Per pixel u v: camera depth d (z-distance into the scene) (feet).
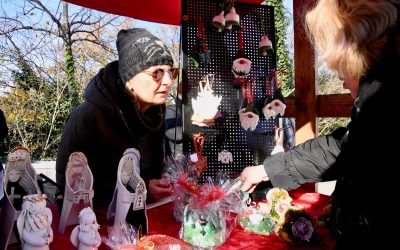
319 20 2.50
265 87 5.93
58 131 28.19
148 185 5.14
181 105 5.53
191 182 4.30
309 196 5.64
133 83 4.99
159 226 4.24
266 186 5.39
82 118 5.01
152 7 9.04
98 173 5.01
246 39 5.94
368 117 2.24
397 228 2.10
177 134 5.76
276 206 3.91
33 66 29.89
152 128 5.43
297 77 7.78
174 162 5.08
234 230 4.12
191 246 3.50
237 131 5.71
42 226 3.08
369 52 2.24
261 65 6.01
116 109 5.06
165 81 5.01
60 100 28.78
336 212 2.64
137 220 3.91
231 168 5.65
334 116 7.09
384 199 2.13
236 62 5.61
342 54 2.35
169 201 5.13
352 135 2.38
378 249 2.16
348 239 2.34
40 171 17.67
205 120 5.35
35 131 27.68
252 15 6.02
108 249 3.39
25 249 3.04
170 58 5.06
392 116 2.13
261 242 3.74
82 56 32.73
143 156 5.58
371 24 2.20
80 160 3.99
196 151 5.30
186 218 3.59
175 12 9.39
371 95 2.25
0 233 3.20
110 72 5.26
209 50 5.61
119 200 3.79
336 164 3.93
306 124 7.62
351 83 2.56
